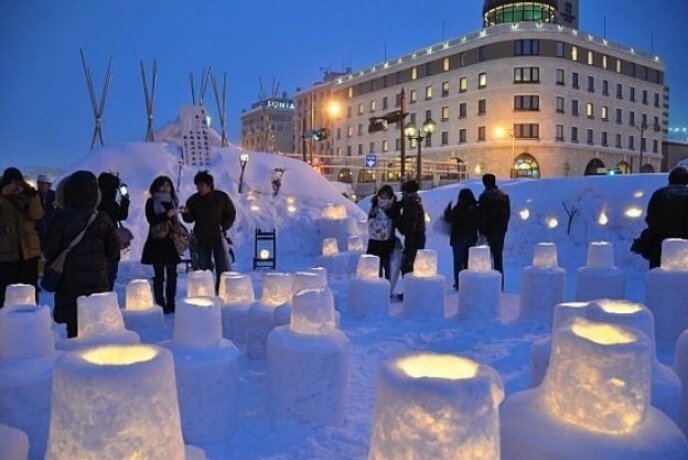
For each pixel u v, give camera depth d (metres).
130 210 11.01
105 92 14.91
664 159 65.25
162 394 1.96
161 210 6.69
